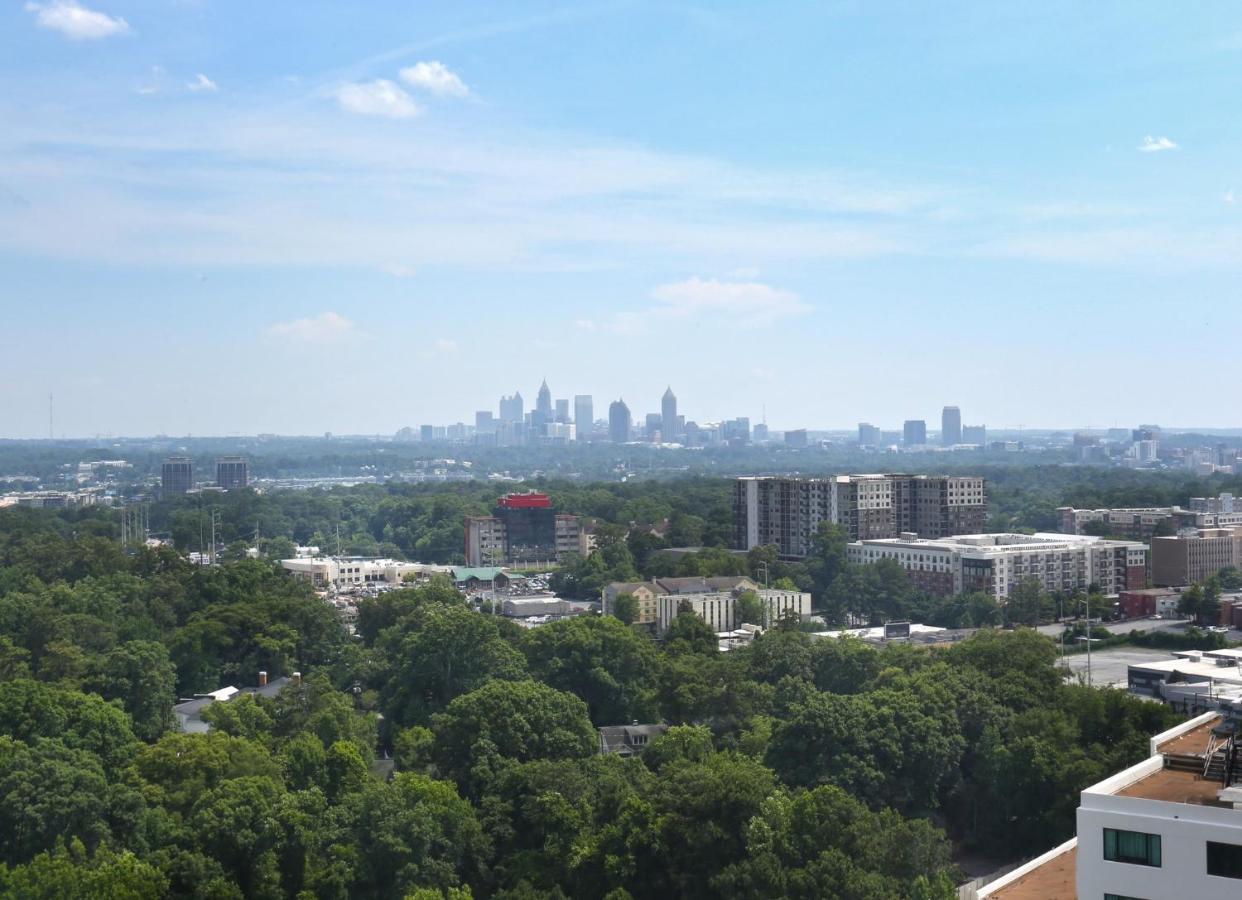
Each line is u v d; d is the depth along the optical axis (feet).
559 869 539.70
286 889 520.42
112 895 447.83
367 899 517.14
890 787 628.28
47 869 463.83
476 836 556.51
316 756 620.49
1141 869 304.50
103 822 553.64
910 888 454.81
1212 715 415.44
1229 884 293.84
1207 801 318.04
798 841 492.95
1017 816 627.46
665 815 529.86
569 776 591.37
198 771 603.67
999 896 357.20
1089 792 313.94
